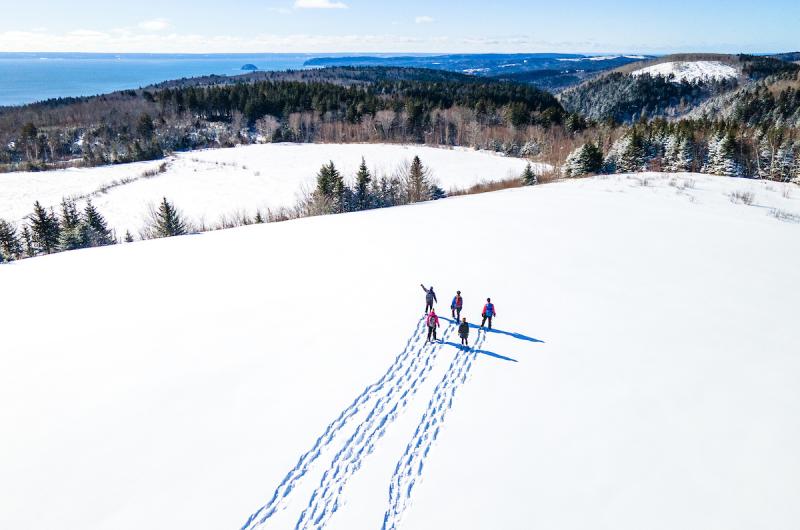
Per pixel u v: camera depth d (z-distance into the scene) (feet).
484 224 106.93
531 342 54.08
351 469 35.42
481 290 68.44
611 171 226.58
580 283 71.41
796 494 32.99
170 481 33.76
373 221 113.60
